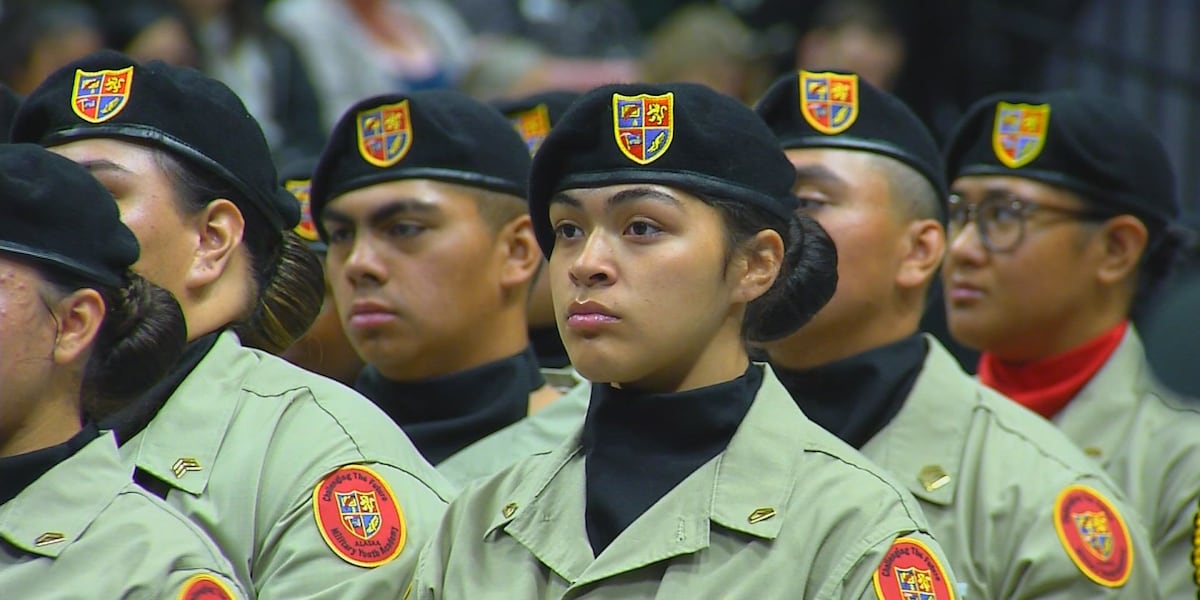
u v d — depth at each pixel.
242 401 11.22
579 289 9.58
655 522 9.45
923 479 12.36
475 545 9.96
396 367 13.33
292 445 11.04
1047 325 14.31
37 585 9.27
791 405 9.98
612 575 9.37
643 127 9.62
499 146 13.41
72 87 11.41
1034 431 12.72
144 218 11.07
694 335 9.62
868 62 22.23
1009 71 23.52
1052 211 14.15
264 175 11.67
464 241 13.17
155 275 11.12
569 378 14.45
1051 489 12.19
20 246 9.36
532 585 9.62
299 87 23.55
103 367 9.88
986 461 12.41
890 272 12.88
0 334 9.29
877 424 12.67
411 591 10.16
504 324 13.59
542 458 10.32
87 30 21.14
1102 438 14.09
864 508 9.42
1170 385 8.98
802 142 12.92
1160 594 12.38
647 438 9.73
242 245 11.62
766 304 10.03
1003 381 14.76
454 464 13.06
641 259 9.53
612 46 26.70
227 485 10.84
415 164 13.12
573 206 9.69
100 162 11.09
